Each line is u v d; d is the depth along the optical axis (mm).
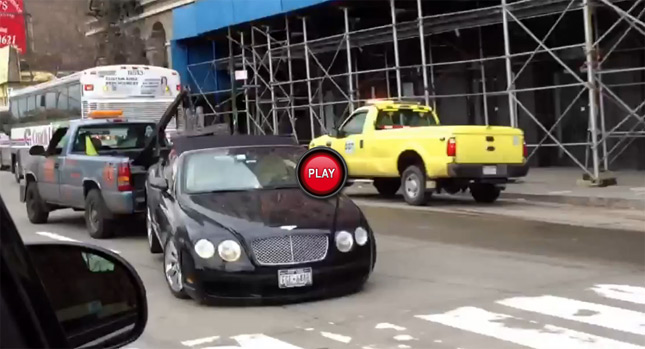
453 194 16906
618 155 17500
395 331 6234
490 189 15086
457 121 22625
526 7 16422
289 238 7160
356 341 6008
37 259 2236
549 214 13094
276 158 8711
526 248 9859
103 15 38906
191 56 30328
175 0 33906
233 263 7055
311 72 27000
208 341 6172
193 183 8219
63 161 13188
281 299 7184
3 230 1409
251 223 7262
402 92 23766
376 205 15602
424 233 11492
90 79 19344
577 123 20125
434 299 7270
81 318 2334
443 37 21844
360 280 7527
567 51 19328
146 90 19828
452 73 22562
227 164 8477
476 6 21641
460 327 6277
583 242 10148
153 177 9656
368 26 24547
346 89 25312
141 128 13805
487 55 21328
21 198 16297
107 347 2314
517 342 5824
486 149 14227
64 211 16703
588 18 15250
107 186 11805
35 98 23781
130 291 2453
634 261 8789
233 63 26328
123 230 12969
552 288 7562
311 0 21953
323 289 7281
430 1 21391
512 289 7574
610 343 5746
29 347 1423
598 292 7344
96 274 2387
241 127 30062
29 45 52625
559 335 5977
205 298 7207
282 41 25219
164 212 8086
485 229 11641
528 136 21094
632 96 18516
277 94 27469
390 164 15461
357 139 16297
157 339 6270
